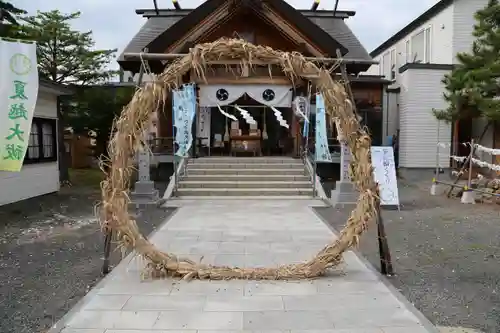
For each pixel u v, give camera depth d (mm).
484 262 5418
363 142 4738
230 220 8039
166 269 4699
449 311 3891
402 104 16188
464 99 11539
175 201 10203
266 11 11570
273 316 3709
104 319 3658
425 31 17109
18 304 4074
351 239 4668
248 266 5180
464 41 15164
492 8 10555
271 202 10117
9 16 10633
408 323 3586
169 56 5703
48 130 11438
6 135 6637
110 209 4539
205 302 4020
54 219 8336
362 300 4074
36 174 10664
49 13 14383
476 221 8023
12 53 6605
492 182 10703
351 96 5234
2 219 8273
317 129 9375
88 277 4852
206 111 13812
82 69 14805
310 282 4566
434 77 15648
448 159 15914
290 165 12078
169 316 3713
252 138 13945
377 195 4766
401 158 16203
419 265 5289
